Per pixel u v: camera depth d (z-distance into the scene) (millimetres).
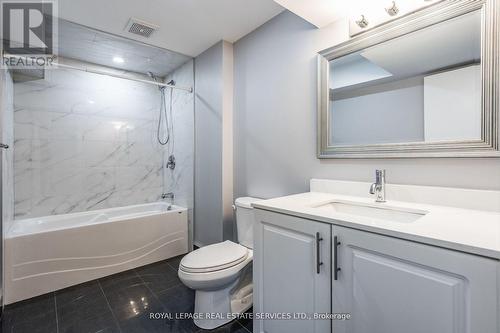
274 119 1951
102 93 2906
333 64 1549
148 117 3271
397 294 794
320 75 1593
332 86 1555
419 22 1198
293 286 1113
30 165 2451
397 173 1304
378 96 1356
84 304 1757
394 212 1168
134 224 2336
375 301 848
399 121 1279
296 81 1783
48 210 2555
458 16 1095
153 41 2326
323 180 1595
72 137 2701
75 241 2029
